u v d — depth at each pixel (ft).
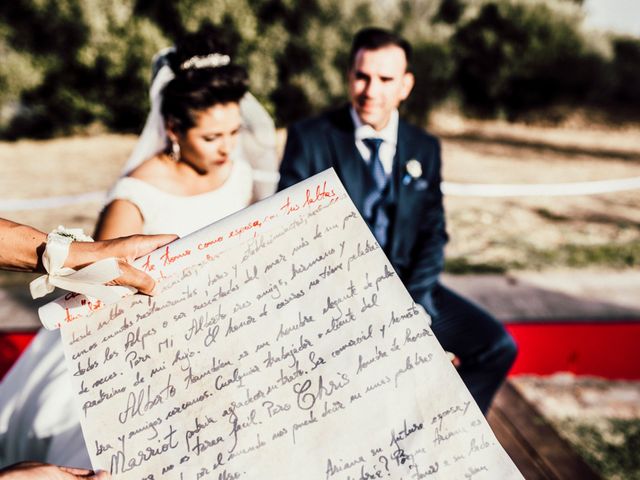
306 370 2.65
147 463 2.61
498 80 43.83
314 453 2.53
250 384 2.66
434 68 40.60
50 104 37.99
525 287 14.35
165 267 2.88
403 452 2.49
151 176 6.27
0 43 35.91
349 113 7.63
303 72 37.93
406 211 7.55
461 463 2.45
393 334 2.64
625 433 9.15
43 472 2.59
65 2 33.99
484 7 43.50
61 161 30.83
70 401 5.03
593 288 14.40
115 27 35.04
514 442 7.60
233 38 36.17
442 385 2.55
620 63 49.83
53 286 2.84
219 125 5.85
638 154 35.60
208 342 2.75
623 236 19.52
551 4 43.98
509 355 7.49
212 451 2.59
